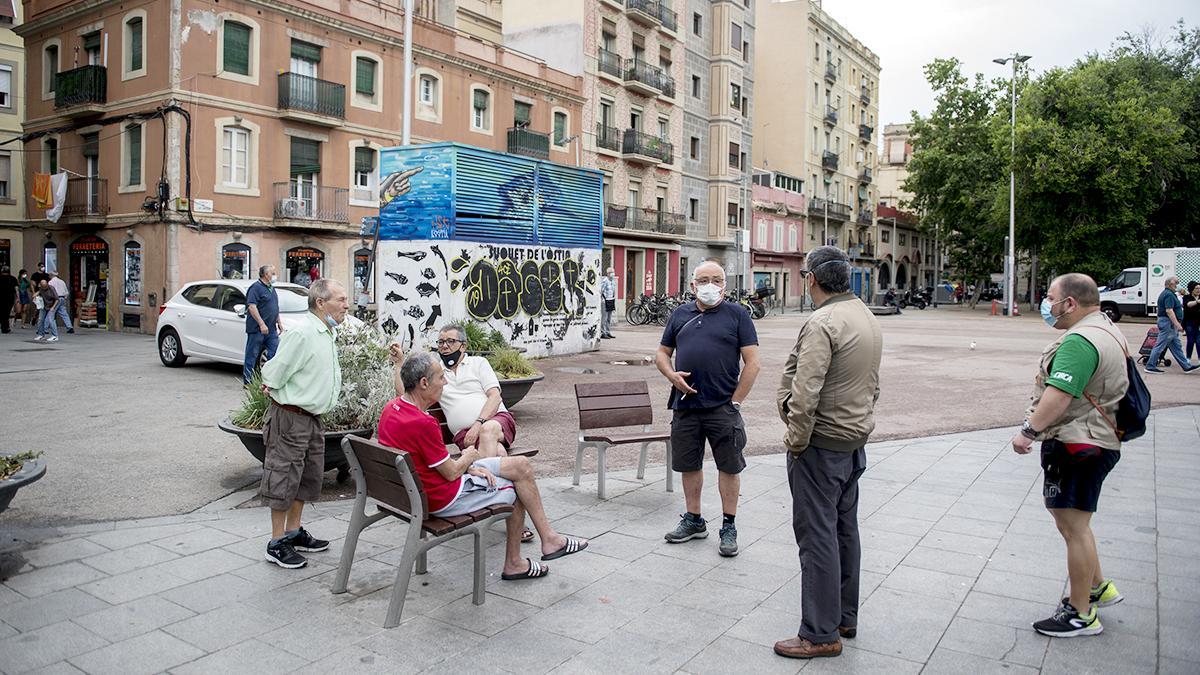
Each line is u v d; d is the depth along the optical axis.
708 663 3.88
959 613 4.47
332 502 6.48
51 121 26.88
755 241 52.22
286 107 25.06
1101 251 39.94
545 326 16.78
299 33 25.80
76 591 4.62
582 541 5.39
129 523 5.88
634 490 6.98
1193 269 34.28
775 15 58.66
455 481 4.56
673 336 5.68
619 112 40.16
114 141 24.77
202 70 23.50
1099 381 4.04
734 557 5.34
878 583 4.90
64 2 25.92
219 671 3.73
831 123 62.16
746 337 5.43
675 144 44.22
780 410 4.13
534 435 9.30
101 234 25.36
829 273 4.11
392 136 28.84
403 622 4.30
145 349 18.42
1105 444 4.03
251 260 24.91
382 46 28.41
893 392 13.45
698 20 45.94
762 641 4.12
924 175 52.47
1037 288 48.78
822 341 3.95
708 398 5.41
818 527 3.99
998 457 8.33
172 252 23.12
